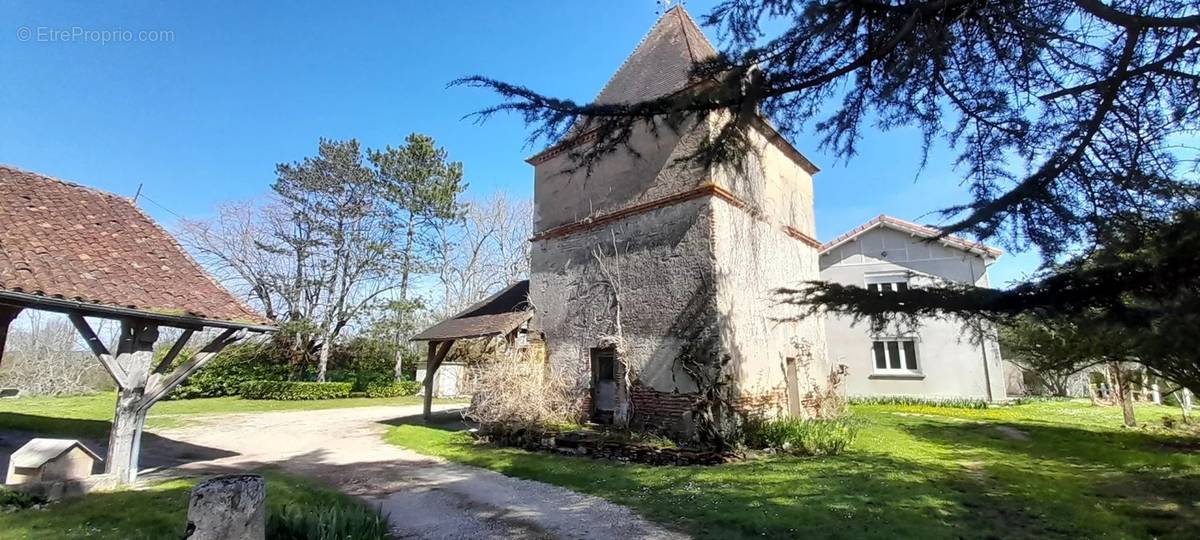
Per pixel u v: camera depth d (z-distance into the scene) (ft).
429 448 35.45
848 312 15.97
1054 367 37.70
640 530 18.34
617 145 15.23
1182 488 23.94
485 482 25.89
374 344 96.99
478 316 52.11
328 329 90.48
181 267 30.25
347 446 37.14
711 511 19.90
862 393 69.36
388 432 43.55
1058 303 12.89
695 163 15.99
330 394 83.51
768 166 44.11
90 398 75.36
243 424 49.32
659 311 37.47
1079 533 17.88
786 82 13.79
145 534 17.12
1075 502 21.58
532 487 24.81
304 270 93.61
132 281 26.55
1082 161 14.99
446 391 93.09
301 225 93.66
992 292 13.89
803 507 19.97
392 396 91.40
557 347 43.75
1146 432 42.47
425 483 25.75
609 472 27.40
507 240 129.08
